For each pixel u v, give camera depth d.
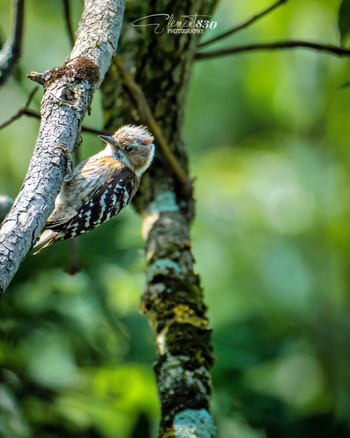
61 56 16.39
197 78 18.70
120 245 12.03
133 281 12.20
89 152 15.74
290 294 17.98
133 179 9.25
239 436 11.98
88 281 11.62
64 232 8.65
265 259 18.02
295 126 19.44
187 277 8.83
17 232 5.37
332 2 16.52
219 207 18.22
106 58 6.61
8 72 8.94
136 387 11.29
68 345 11.62
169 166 9.41
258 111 19.31
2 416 10.55
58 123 6.05
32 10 16.45
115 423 11.60
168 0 8.95
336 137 18.95
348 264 18.78
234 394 11.95
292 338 16.34
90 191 8.77
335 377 17.11
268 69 17.91
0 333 11.16
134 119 9.67
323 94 18.00
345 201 19.23
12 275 5.21
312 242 18.83
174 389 7.93
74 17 14.11
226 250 17.56
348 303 18.42
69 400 11.41
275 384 14.99
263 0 16.58
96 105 15.75
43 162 5.79
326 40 16.88
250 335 12.98
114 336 12.00
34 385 11.41
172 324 8.40
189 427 7.61
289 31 17.11
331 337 17.83
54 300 11.38
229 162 19.30
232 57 18.25
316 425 13.52
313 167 19.42
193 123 19.50
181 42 9.08
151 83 9.30
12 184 14.75
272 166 19.36
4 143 14.70
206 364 8.22
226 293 17.05
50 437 11.47
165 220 9.26
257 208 18.45
